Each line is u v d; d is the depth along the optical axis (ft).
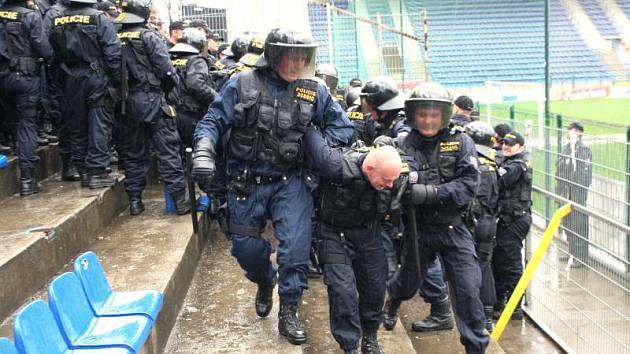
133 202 19.95
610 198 20.83
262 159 12.53
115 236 17.78
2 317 12.37
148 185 24.95
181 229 18.22
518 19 82.17
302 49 12.09
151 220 19.33
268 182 12.76
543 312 21.98
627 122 57.00
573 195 22.72
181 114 21.09
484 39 79.66
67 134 20.12
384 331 17.16
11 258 12.82
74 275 10.58
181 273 15.75
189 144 21.47
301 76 12.41
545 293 21.94
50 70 19.93
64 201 17.49
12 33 17.34
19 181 19.03
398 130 16.75
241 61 19.93
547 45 32.99
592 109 65.31
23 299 13.32
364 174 12.43
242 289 16.79
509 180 21.74
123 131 19.31
